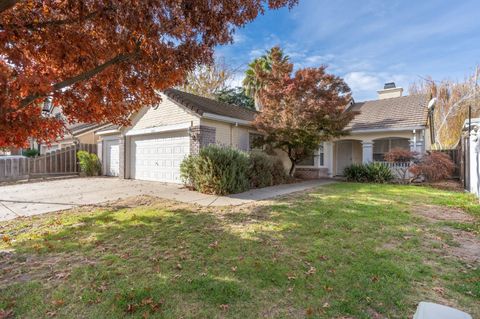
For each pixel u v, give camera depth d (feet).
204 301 9.07
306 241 14.47
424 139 44.34
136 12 11.05
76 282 10.31
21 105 10.16
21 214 20.62
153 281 10.33
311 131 37.76
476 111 70.13
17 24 10.44
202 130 35.06
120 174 47.06
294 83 36.35
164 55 13.14
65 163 51.72
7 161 43.83
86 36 12.15
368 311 8.55
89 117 14.47
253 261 12.03
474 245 13.96
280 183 38.83
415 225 17.30
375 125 47.96
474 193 28.89
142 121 43.75
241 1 13.78
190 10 12.55
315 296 9.36
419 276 10.66
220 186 28.78
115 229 16.61
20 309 8.70
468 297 9.27
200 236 15.26
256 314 8.43
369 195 28.02
